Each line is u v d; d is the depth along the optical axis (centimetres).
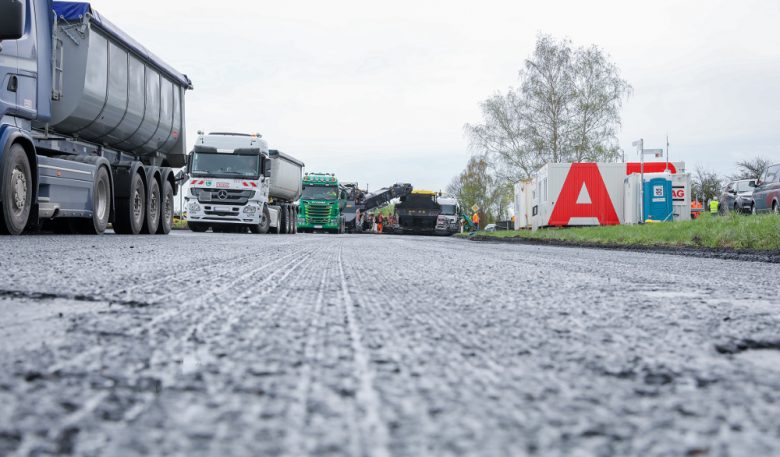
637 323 240
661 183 2411
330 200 4138
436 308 279
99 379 137
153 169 1512
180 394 126
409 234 4812
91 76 1159
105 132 1312
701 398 129
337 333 208
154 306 264
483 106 4322
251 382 138
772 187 2269
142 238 1168
